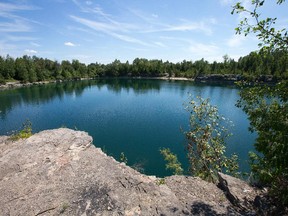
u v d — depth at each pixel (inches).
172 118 1427.2
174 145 956.6
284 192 180.5
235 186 249.6
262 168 200.2
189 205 217.9
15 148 310.8
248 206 216.2
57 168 265.7
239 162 689.6
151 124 1288.1
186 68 5054.1
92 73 5251.0
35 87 3356.3
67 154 298.8
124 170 273.1
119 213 199.2
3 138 376.2
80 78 4990.2
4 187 230.8
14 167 263.4
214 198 235.9
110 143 990.4
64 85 3700.8
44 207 204.4
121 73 5393.7
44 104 1991.9
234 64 3964.1
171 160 472.7
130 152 887.1
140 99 2220.7
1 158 280.4
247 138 966.4
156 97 2336.4
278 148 155.1
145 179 262.1
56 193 223.3
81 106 1875.0
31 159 280.1
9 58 3917.3
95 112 1630.2
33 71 3905.0
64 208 203.5
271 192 202.5
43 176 249.6
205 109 411.8
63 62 5280.5
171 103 1967.3
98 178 245.9
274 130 168.4
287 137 154.0
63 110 1715.1
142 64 5157.5
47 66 4638.3
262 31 175.3
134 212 201.6
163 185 254.8
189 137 417.4
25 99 2263.8
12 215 195.8
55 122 1362.0
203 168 405.4
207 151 401.4
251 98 197.9
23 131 403.5
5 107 1860.2
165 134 1107.3
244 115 1402.6
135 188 234.4
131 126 1250.6
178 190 248.5
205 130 402.0
